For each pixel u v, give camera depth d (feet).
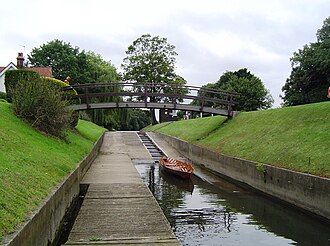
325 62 126.52
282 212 43.01
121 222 31.83
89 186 48.62
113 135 142.31
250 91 175.42
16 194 24.44
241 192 55.72
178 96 94.17
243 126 86.69
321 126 58.18
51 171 37.19
